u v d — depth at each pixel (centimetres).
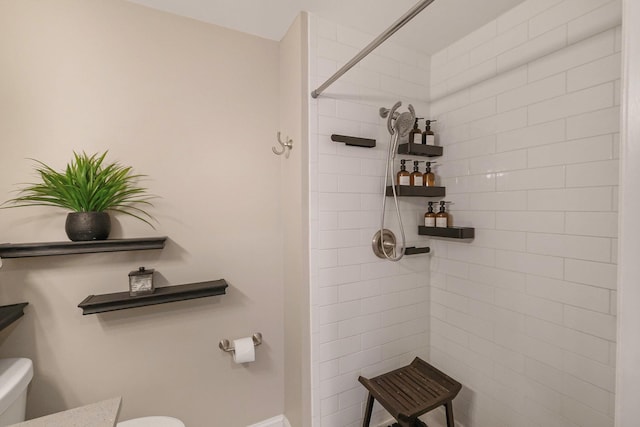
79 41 119
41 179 113
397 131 143
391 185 161
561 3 114
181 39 137
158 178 133
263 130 156
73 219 109
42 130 114
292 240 149
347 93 148
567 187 113
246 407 155
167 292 126
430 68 175
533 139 124
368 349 158
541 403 123
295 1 129
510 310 135
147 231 132
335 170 146
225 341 146
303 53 137
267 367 159
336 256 148
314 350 144
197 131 141
